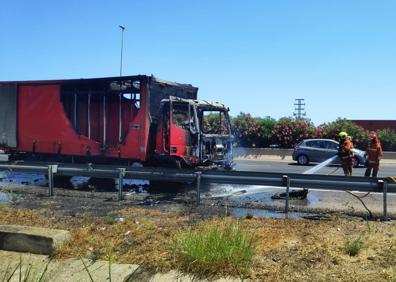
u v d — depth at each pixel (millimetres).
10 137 16938
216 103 14961
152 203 10469
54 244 6184
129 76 14234
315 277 5070
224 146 14938
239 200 11172
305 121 32875
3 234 6391
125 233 7016
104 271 5574
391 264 5441
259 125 33188
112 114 14836
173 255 5633
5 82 16984
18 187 13227
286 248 6180
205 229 6586
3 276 5562
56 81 15844
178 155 13719
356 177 9289
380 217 8844
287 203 9438
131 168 11297
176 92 15461
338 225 7801
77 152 15562
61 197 11312
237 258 5316
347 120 32656
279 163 26953
